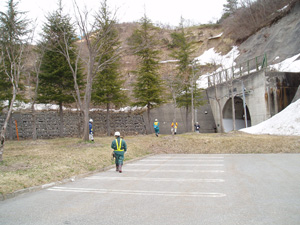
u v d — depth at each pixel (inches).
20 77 745.6
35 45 757.3
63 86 878.4
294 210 186.9
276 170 361.1
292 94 936.9
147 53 1026.7
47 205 226.1
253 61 1413.6
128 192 264.5
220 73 1206.9
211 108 1280.8
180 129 1233.4
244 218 173.0
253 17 1738.4
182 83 1013.8
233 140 674.2
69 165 401.4
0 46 497.7
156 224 167.5
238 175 334.6
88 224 172.9
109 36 660.7
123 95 1007.6
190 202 217.2
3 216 197.5
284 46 1304.1
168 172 381.4
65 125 1043.9
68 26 767.1
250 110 1004.6
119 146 401.1
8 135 879.7
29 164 381.7
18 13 547.5
